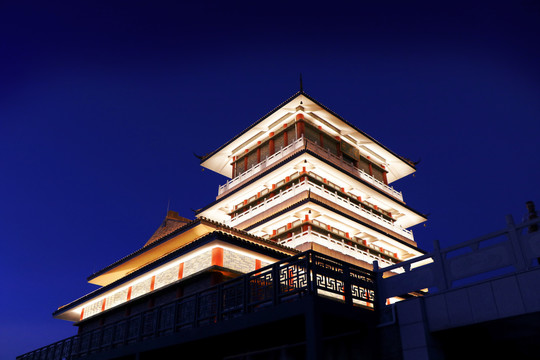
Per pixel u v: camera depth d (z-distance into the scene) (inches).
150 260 1152.8
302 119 1801.2
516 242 431.8
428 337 466.6
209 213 1988.2
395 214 2112.5
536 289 402.3
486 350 510.9
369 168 2119.8
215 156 2140.7
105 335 896.3
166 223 1374.3
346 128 1951.3
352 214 1679.4
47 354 997.8
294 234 1606.8
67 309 1278.3
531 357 495.8
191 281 877.8
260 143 1993.1
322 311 451.5
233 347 646.5
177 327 636.7
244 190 1824.6
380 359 499.2
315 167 1695.4
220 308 573.9
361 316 503.5
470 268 461.4
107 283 1339.8
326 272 499.2
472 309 442.3
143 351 671.8
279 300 498.6
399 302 505.7
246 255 900.0
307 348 430.3
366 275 547.8
